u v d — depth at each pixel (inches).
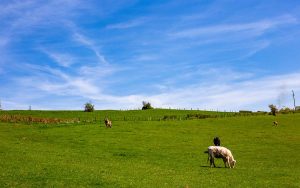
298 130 3329.2
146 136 2893.7
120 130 3147.1
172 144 2600.9
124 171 1577.3
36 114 4694.9
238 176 1557.6
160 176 1499.8
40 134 2871.6
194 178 1481.3
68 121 3794.3
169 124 3570.4
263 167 1845.5
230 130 3319.4
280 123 3752.5
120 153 2186.3
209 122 3777.1
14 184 1229.7
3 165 1535.4
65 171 1478.8
